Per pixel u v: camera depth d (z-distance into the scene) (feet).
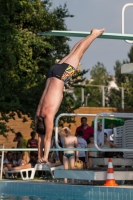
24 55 107.45
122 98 226.79
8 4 104.53
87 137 85.15
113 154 67.62
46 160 51.03
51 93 51.72
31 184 65.05
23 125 143.95
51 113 51.16
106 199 56.59
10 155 95.91
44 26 113.09
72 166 71.67
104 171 60.80
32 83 107.24
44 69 114.93
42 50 111.34
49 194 62.85
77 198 59.52
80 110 161.48
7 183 67.77
